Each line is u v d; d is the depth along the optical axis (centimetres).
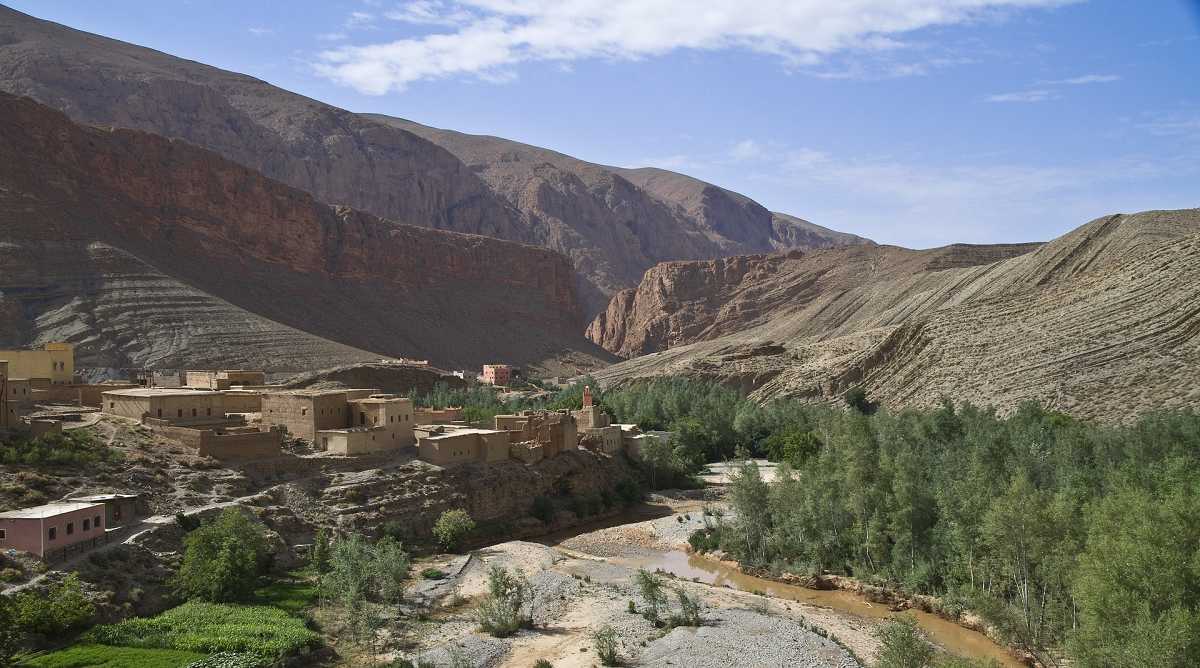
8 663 5106
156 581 6406
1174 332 13262
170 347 18800
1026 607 6056
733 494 8681
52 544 6053
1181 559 4781
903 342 17788
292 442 9356
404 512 8725
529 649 5978
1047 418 11312
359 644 5978
